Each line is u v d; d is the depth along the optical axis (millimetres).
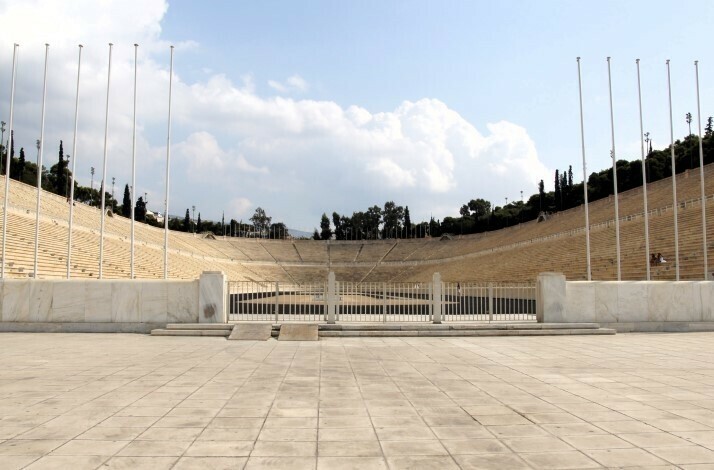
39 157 22812
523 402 8578
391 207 154375
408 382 10148
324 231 148375
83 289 18484
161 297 18484
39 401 8484
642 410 8086
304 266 104562
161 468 5598
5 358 12914
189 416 7633
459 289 21875
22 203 47281
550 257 60906
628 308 19547
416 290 21172
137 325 18375
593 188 91562
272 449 6223
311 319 19781
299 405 8297
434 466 5703
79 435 6715
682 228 45594
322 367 11805
